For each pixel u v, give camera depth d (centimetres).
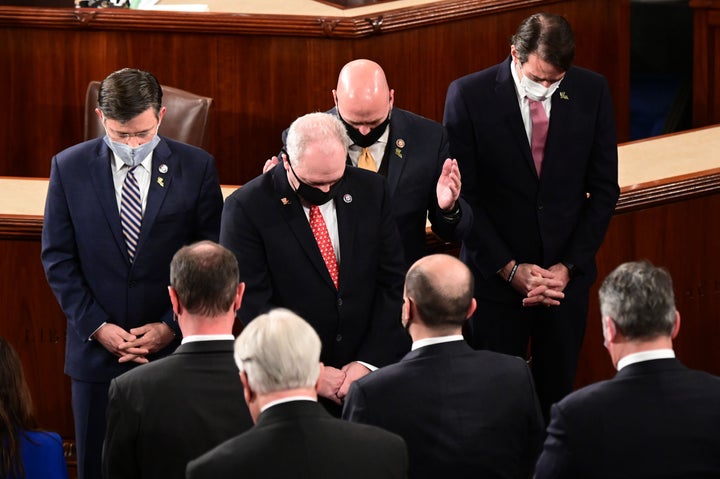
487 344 1630
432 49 2177
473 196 1592
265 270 1391
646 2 2886
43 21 2159
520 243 1591
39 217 1614
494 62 2241
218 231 1501
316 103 2161
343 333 1409
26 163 2262
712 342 1820
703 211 1766
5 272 1642
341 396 1386
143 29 2142
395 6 2166
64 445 1709
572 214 1584
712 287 1797
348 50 2119
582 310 1612
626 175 1788
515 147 1562
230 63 2152
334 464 954
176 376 1117
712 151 1889
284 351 963
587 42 2341
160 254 1470
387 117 1494
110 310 1466
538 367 1658
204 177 1487
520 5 2217
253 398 984
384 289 1426
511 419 1122
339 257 1399
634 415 1026
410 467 1113
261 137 2191
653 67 2920
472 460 1106
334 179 1333
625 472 1019
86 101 2070
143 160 1462
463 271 1136
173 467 1110
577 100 1562
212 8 2216
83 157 1467
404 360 1138
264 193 1391
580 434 1027
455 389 1116
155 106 1436
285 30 2109
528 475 1166
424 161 1505
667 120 2817
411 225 1507
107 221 1455
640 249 1759
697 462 1016
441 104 2217
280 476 943
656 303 1036
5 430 1149
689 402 1028
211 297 1123
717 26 2453
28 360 1678
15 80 2211
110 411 1123
